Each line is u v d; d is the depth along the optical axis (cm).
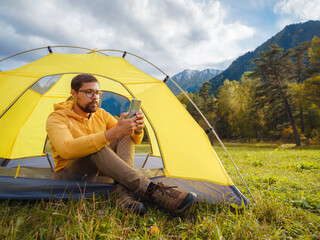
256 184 301
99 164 161
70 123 184
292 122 3262
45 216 136
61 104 195
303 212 184
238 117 4666
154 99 245
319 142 3161
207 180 220
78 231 119
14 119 311
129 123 157
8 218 130
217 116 5300
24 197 162
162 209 177
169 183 220
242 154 831
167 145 229
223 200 196
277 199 216
